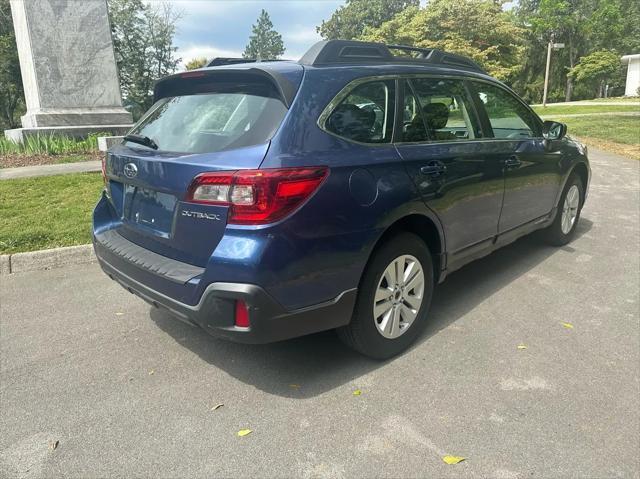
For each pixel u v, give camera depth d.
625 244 5.71
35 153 11.92
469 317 3.94
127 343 3.63
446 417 2.74
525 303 4.18
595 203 7.77
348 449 2.51
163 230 2.99
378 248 3.10
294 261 2.63
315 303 2.77
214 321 2.66
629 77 49.56
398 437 2.59
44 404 2.92
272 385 3.08
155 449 2.54
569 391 2.96
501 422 2.69
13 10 15.10
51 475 2.37
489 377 3.12
